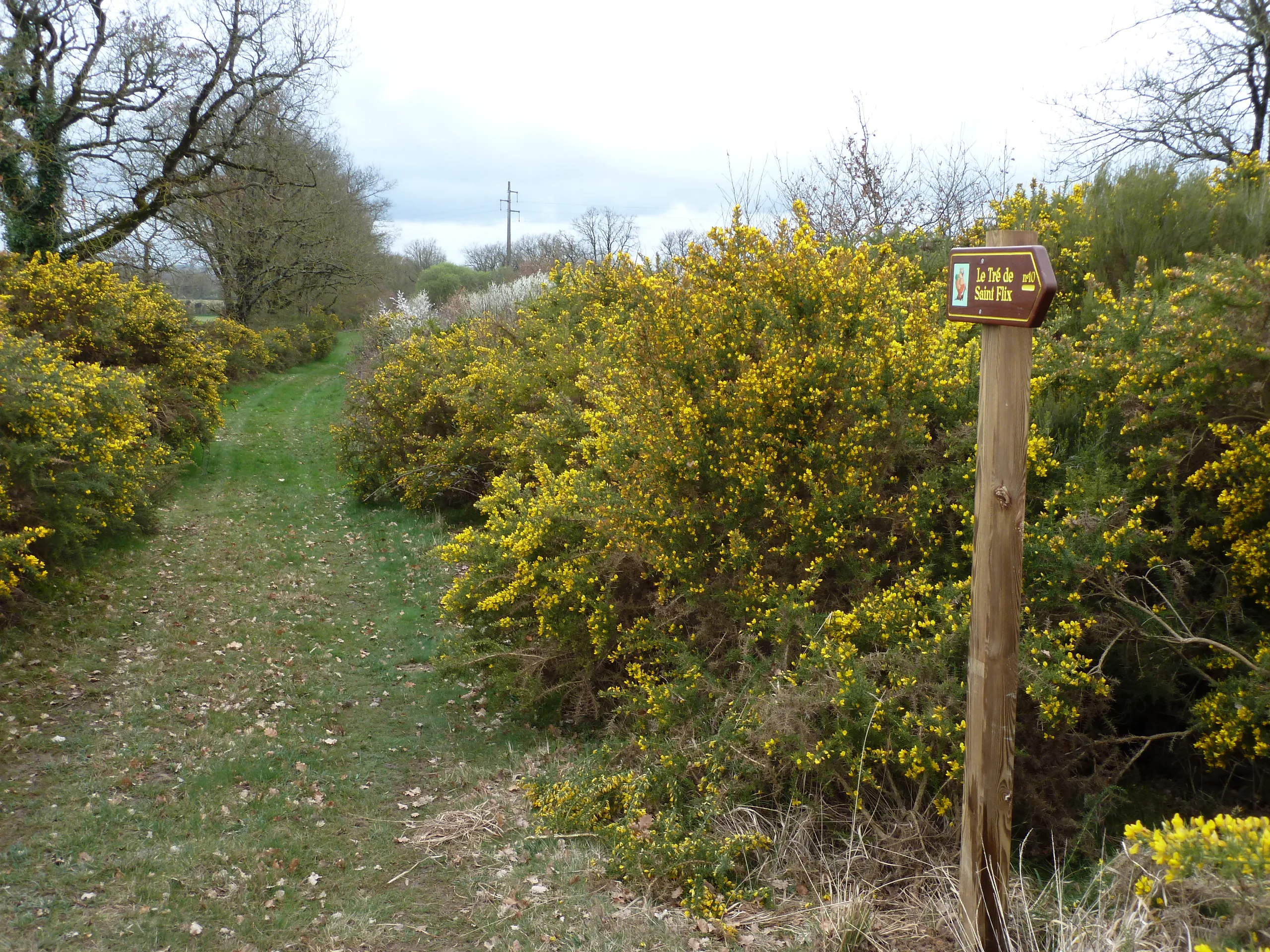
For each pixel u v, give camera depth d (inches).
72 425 300.7
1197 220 228.2
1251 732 133.3
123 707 217.3
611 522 196.1
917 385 180.4
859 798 148.3
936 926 123.9
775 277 186.5
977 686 111.0
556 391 362.0
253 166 791.1
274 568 346.3
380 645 274.5
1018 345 106.7
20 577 270.2
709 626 191.0
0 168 566.9
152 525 380.5
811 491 177.6
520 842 162.2
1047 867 138.8
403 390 457.7
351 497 475.8
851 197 393.1
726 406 182.9
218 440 603.2
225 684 234.8
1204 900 91.4
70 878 146.8
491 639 228.7
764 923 132.3
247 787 182.7
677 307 193.5
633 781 166.9
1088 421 172.9
